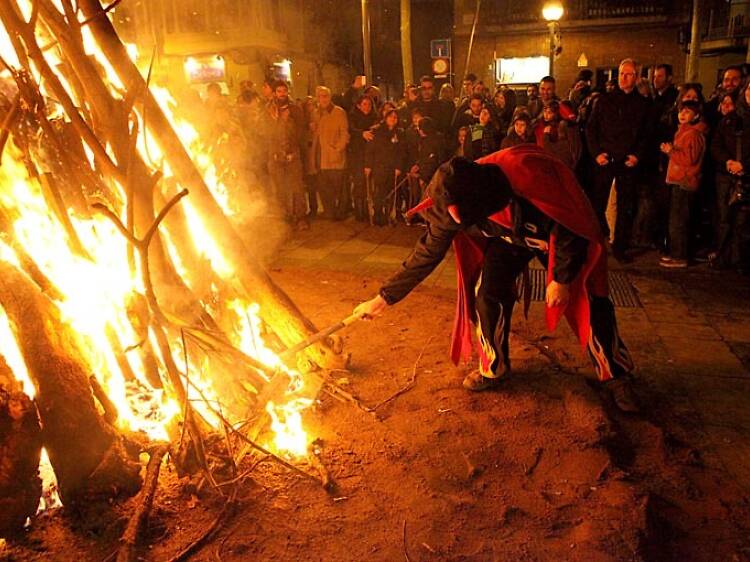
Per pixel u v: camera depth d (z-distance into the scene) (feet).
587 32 78.13
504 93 29.58
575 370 13.89
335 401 12.30
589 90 29.94
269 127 29.60
